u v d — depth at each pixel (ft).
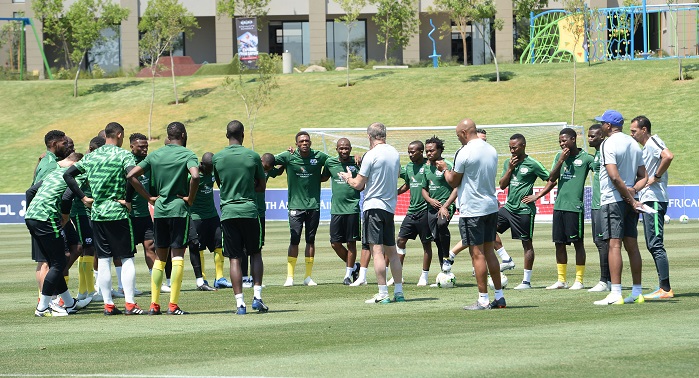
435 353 60.54
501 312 83.10
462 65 499.10
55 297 95.50
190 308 94.02
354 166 116.06
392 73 474.08
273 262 151.12
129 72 533.96
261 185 89.30
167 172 88.02
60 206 89.40
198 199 113.70
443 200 110.52
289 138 399.65
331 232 116.57
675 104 390.83
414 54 545.03
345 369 55.67
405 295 101.14
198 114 440.86
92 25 481.87
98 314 90.89
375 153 92.99
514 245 173.68
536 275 121.70
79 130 433.89
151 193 89.97
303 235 216.95
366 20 558.15
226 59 548.72
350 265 116.26
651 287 102.53
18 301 102.89
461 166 84.99
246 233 87.76
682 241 172.35
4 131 440.86
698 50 504.84
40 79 539.29
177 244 88.07
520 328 71.61
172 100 460.55
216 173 88.02
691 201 252.21
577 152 103.86
